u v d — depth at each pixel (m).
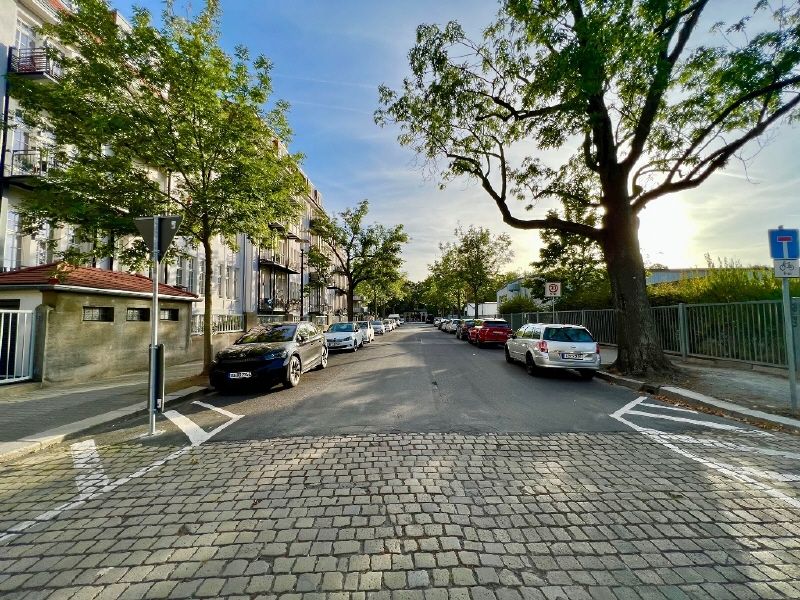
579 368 10.02
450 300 68.75
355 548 2.73
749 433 5.50
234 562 2.59
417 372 11.45
